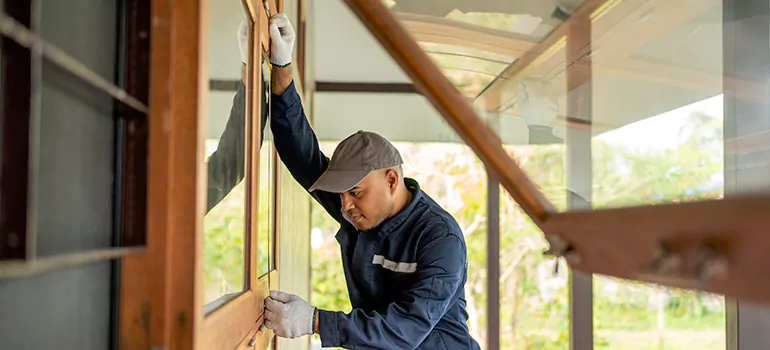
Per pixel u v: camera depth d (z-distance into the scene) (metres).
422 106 5.38
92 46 0.82
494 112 3.12
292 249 3.41
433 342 2.39
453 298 2.36
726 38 2.62
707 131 3.10
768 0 2.59
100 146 0.86
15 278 0.64
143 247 0.91
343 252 2.49
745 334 2.65
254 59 1.66
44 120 0.69
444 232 2.30
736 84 2.62
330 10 4.70
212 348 1.10
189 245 0.96
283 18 2.11
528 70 3.04
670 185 3.29
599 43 2.78
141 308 0.94
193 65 0.98
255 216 1.67
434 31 2.94
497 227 5.10
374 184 2.27
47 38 0.69
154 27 0.94
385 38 1.10
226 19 1.29
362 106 5.38
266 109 2.03
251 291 1.62
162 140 0.95
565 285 6.48
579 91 3.09
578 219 0.78
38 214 0.67
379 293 2.40
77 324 0.80
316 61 5.11
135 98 0.92
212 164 1.16
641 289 5.32
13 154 0.56
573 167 3.29
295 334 1.95
